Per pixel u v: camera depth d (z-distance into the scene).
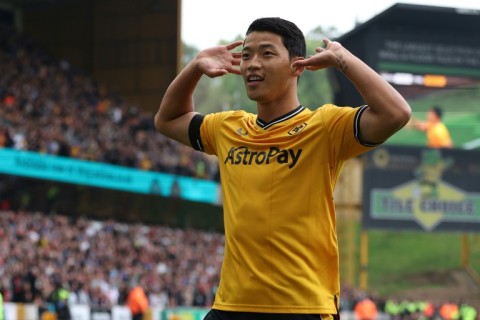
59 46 57.97
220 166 6.98
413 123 55.06
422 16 53.72
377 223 55.31
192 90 7.46
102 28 57.91
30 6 58.28
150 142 51.50
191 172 51.94
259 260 6.55
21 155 41.97
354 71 6.47
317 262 6.57
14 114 44.22
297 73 6.71
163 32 56.88
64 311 31.08
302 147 6.61
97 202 51.25
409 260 72.38
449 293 67.00
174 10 56.69
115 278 38.72
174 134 7.52
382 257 72.56
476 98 55.09
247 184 6.67
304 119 6.69
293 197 6.56
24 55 52.50
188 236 50.47
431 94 54.94
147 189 49.06
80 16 57.84
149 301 38.56
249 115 7.04
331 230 6.65
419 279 69.44
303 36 6.84
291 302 6.47
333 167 6.65
